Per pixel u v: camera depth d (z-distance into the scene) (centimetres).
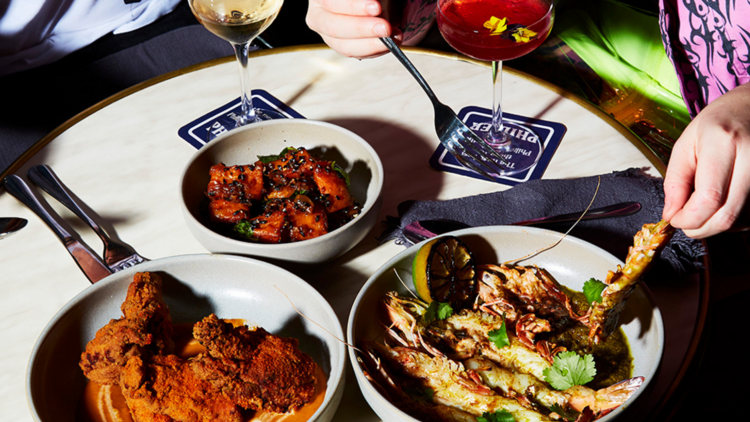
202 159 95
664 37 112
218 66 113
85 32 148
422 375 82
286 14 142
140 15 154
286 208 90
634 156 99
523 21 98
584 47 140
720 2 104
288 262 87
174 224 94
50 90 142
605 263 85
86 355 79
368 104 107
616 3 136
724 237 108
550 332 85
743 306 117
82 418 79
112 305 84
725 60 106
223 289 87
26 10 140
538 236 87
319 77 111
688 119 129
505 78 110
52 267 91
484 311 86
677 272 86
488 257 88
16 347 85
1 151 134
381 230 94
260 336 81
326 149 99
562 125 104
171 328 83
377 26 99
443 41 145
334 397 77
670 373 81
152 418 77
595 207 93
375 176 95
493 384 83
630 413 76
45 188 97
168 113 107
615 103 133
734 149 78
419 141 102
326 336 83
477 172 99
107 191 98
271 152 99
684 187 80
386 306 84
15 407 81
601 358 83
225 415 77
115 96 109
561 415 80
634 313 83
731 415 108
